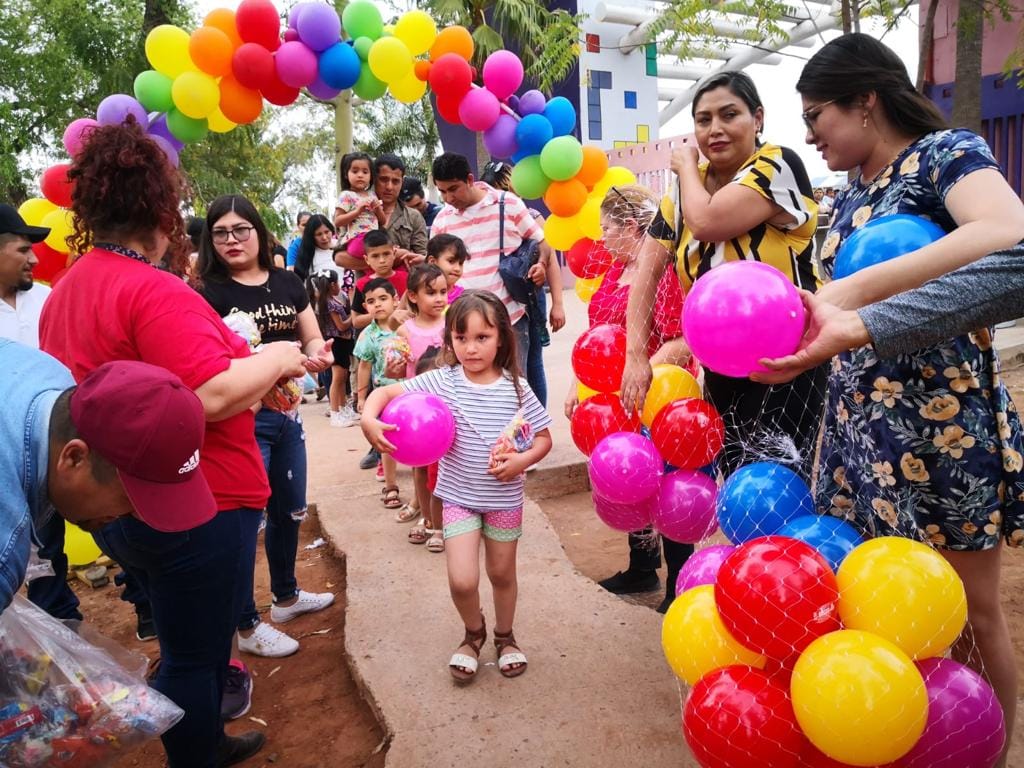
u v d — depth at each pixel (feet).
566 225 15.84
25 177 51.65
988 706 5.44
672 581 11.02
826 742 5.08
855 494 6.91
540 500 17.06
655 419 8.84
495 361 9.89
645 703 8.81
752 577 5.51
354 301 21.36
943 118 6.23
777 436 8.47
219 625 7.30
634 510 9.47
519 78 16.01
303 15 14.66
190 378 6.57
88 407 4.71
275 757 8.93
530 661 9.79
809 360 5.32
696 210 8.04
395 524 14.98
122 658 6.95
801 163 8.34
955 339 5.80
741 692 5.59
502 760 7.96
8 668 5.74
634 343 9.34
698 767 7.71
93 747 5.90
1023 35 25.29
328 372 30.76
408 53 15.34
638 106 59.11
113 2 53.88
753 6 19.74
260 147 74.95
